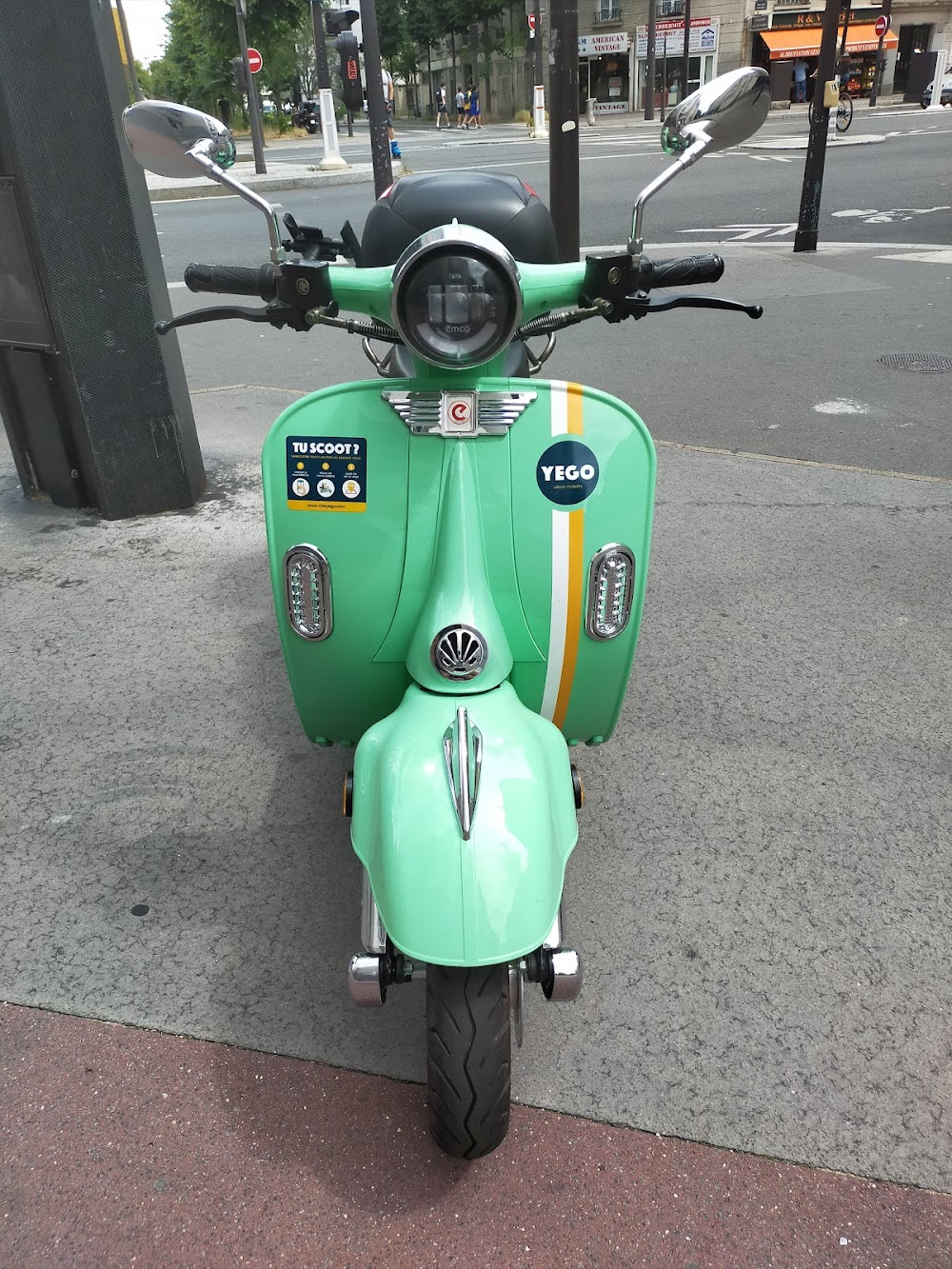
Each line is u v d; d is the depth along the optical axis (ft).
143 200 15.57
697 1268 6.02
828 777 10.36
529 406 7.24
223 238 43.93
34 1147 6.77
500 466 7.31
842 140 71.67
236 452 19.84
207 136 7.11
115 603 14.14
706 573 14.65
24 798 10.25
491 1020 5.81
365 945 6.20
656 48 124.47
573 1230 6.24
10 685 12.20
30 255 14.90
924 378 22.71
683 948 8.29
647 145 78.89
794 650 12.66
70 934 8.55
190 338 28.94
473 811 5.84
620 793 10.17
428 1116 6.59
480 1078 5.89
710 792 10.16
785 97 117.70
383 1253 6.13
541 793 6.09
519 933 5.59
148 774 10.61
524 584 7.54
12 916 8.74
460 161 76.13
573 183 28.25
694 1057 7.34
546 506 7.38
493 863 5.68
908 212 44.14
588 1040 7.50
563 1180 6.54
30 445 17.07
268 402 22.90
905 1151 6.67
